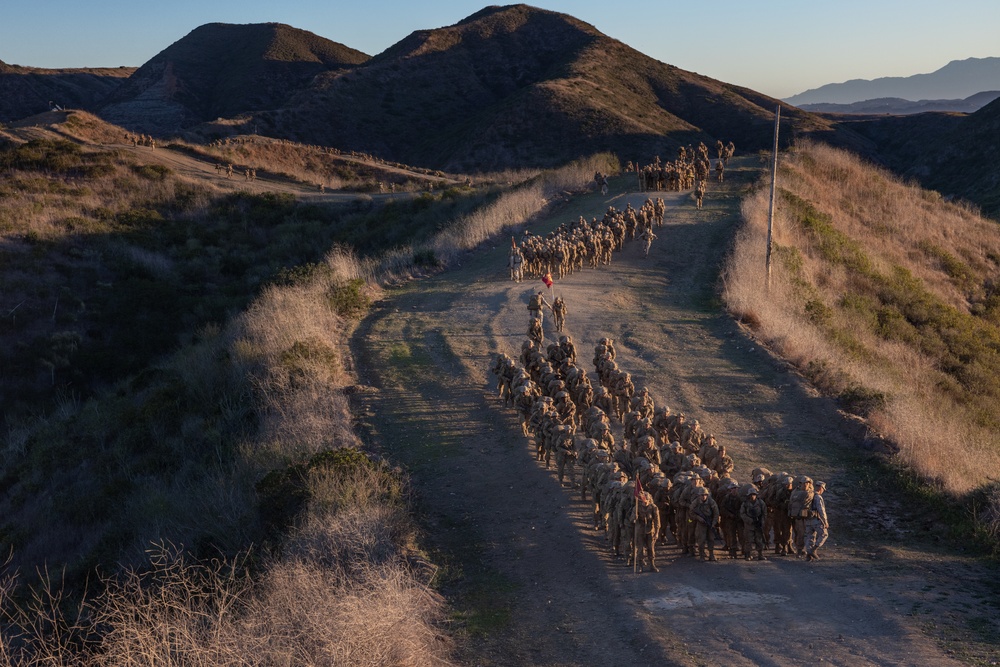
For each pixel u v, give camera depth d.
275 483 16.84
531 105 141.75
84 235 55.97
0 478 27.53
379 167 98.06
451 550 15.45
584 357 26.12
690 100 168.38
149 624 11.16
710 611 12.34
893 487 17.55
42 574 17.86
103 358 42.62
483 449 20.28
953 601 12.27
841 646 10.90
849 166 62.34
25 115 199.62
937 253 51.19
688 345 27.12
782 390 23.17
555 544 15.40
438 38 185.75
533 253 36.66
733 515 14.60
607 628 12.10
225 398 25.52
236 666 10.08
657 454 16.86
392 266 41.91
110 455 25.25
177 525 17.31
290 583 12.28
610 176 63.50
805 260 37.66
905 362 32.16
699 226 43.22
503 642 11.97
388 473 18.00
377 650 10.43
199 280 55.72
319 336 28.86
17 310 45.19
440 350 27.80
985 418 29.03
